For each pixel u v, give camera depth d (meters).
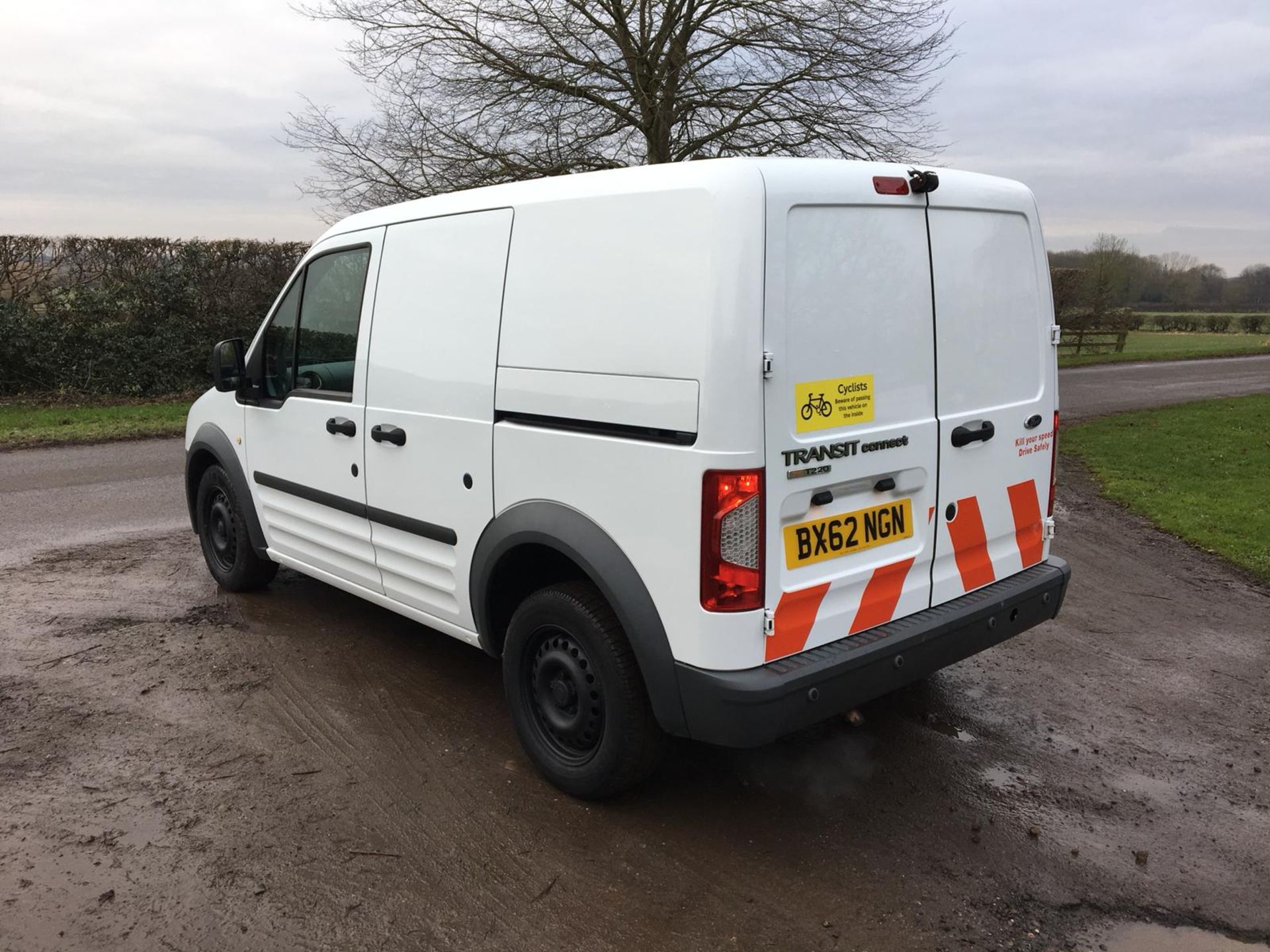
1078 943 2.63
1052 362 3.83
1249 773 3.59
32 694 4.12
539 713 3.44
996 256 3.50
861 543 3.07
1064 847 3.09
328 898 2.77
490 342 3.41
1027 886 2.88
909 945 2.61
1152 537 7.18
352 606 5.29
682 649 2.82
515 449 3.31
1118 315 27.55
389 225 3.97
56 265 14.91
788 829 3.17
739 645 2.76
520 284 3.29
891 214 3.06
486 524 3.50
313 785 3.40
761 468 2.70
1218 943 2.64
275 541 4.95
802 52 11.92
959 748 3.77
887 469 3.09
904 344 3.12
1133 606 5.54
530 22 12.03
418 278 3.77
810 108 12.26
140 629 4.90
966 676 4.50
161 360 15.10
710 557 2.72
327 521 4.47
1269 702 4.22
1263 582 6.04
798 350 2.78
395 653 4.62
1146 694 4.30
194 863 2.93
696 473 2.70
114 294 14.94
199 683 4.25
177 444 10.98
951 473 3.35
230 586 5.40
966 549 3.48
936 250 3.23
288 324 4.65
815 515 2.91
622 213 2.93
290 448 4.63
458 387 3.55
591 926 2.66
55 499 8.00
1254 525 7.32
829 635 3.00
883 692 3.07
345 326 4.24
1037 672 4.55
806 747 3.76
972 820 3.24
